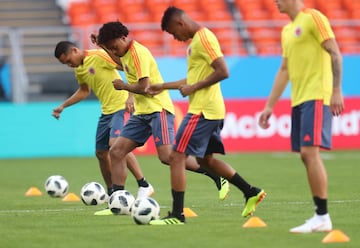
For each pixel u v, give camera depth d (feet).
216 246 76.23
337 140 229.04
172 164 91.76
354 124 229.25
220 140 94.12
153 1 266.16
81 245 78.02
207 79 89.10
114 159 106.01
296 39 84.48
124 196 101.60
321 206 83.61
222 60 88.99
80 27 248.52
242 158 206.59
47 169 183.11
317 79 83.82
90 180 158.51
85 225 92.38
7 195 131.75
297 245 76.18
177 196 92.22
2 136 216.74
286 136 227.20
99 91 113.39
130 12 263.08
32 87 241.14
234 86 229.04
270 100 90.12
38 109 218.79
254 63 230.27
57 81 243.40
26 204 117.80
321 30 82.94
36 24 263.49
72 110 220.64
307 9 84.84
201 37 89.51
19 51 228.02
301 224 91.30
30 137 218.18
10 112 217.36
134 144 106.22
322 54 83.87
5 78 232.12
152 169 180.04
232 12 269.85
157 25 241.35
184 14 90.79
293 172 169.37
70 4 266.98
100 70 112.06
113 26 101.19
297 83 84.94
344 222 92.79
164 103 105.09
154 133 104.99
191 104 91.30
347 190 132.57
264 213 102.37
